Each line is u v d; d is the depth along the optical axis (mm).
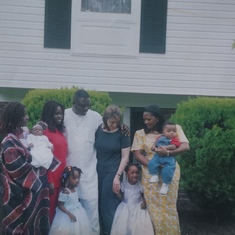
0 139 6520
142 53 8008
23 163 4805
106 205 5289
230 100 6637
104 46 7953
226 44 8086
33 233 4898
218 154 6219
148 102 8227
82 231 5117
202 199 6672
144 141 5262
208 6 8047
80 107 5266
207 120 6434
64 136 5266
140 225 5176
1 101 8094
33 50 7926
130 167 5324
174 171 5176
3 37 7887
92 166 5289
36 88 7930
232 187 6359
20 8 7887
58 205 5145
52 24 7922
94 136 5336
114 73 7992
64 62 7949
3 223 4930
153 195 5184
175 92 8055
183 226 6652
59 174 5160
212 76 8078
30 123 6281
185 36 8039
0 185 5488
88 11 7926
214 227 6676
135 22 7961
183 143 5180
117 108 5246
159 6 7992
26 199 4855
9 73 7902
